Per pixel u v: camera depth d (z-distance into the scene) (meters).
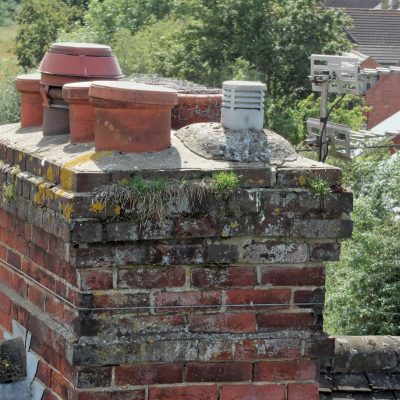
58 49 6.32
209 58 61.03
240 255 5.23
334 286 31.61
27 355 5.74
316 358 5.38
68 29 80.00
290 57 62.66
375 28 103.38
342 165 38.91
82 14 84.38
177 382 5.21
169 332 5.19
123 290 5.12
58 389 5.36
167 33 62.38
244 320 5.27
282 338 5.29
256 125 5.52
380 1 134.62
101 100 5.25
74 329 5.15
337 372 7.34
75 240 4.98
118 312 5.12
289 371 5.33
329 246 5.32
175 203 5.06
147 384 5.19
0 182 6.09
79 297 5.09
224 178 5.10
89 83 5.82
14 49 85.62
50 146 5.85
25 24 84.44
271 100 58.28
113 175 5.03
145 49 60.31
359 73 33.66
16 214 5.84
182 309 5.20
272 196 5.20
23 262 5.84
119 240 5.02
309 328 5.33
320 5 69.75
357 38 102.38
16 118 47.22
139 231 5.04
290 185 5.24
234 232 5.17
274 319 5.30
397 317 30.70
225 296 5.24
